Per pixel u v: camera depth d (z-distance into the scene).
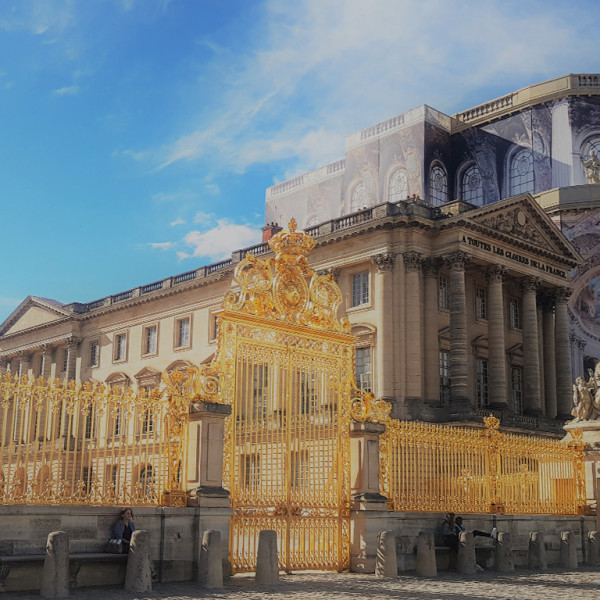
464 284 55.78
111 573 15.49
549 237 64.31
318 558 18.86
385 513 19.55
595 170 69.44
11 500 14.68
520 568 22.16
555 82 73.38
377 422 20.11
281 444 18.73
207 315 70.06
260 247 65.75
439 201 75.81
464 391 54.03
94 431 15.95
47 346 85.62
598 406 26.03
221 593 15.01
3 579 14.06
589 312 68.00
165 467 17.11
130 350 77.12
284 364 19.22
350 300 57.50
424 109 75.69
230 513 17.11
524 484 23.80
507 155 75.00
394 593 15.85
